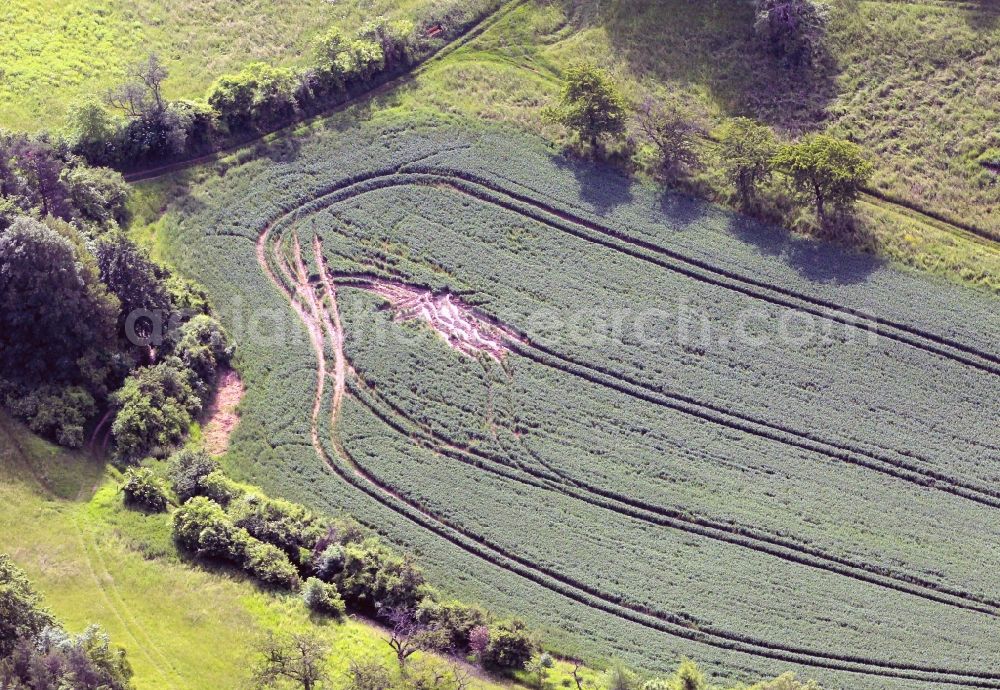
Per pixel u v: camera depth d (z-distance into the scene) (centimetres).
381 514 11488
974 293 13438
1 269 11394
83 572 10431
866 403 12606
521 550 11369
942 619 11256
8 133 13225
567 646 10806
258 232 13425
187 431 11788
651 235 13662
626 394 12519
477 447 11981
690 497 11831
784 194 13950
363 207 13700
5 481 10912
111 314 11856
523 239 13575
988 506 12031
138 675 9781
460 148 14225
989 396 12731
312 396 12206
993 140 14462
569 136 14400
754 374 12719
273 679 9788
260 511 10981
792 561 11538
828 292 13325
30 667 9081
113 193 13125
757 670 10812
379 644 10362
